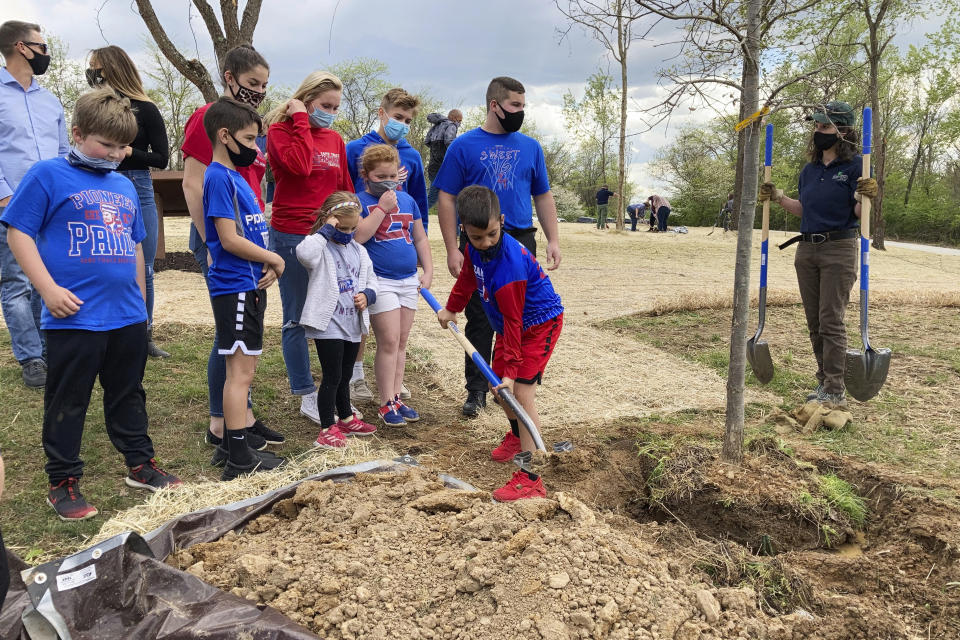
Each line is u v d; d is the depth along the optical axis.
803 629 2.60
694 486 3.66
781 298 9.41
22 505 3.41
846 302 5.02
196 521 3.03
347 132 30.50
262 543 2.85
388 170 4.53
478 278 3.85
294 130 4.25
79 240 3.27
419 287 4.51
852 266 4.95
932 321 8.69
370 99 31.94
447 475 3.62
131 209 3.52
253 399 5.07
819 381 5.34
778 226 31.89
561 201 36.69
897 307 9.73
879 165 22.47
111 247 3.36
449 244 5.02
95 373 3.36
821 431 4.80
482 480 3.93
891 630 2.61
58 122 5.17
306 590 2.46
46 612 2.26
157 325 6.69
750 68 3.57
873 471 3.90
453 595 2.48
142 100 5.12
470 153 4.87
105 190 3.38
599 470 3.97
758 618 2.62
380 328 4.68
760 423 4.97
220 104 3.55
